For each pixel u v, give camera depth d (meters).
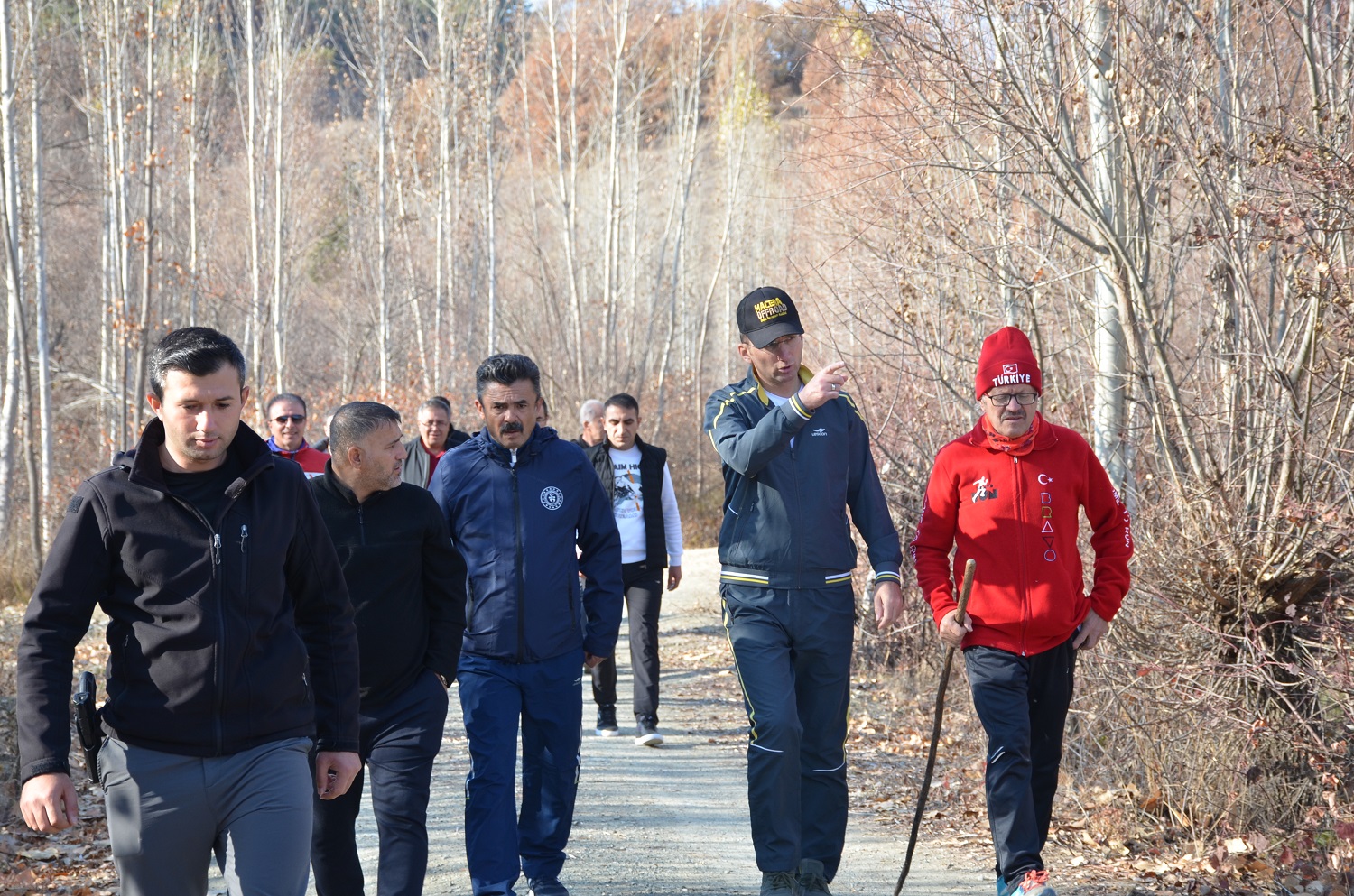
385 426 4.18
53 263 33.78
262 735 3.15
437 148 33.72
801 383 4.99
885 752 8.47
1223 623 6.64
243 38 32.16
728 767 8.00
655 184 43.34
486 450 4.93
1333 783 5.78
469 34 32.38
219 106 38.03
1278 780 6.12
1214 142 6.75
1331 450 6.32
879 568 4.89
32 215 22.55
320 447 9.34
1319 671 6.09
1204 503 6.65
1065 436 4.89
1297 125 6.55
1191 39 7.13
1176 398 6.72
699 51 34.84
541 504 4.88
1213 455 6.93
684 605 16.17
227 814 3.13
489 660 4.83
